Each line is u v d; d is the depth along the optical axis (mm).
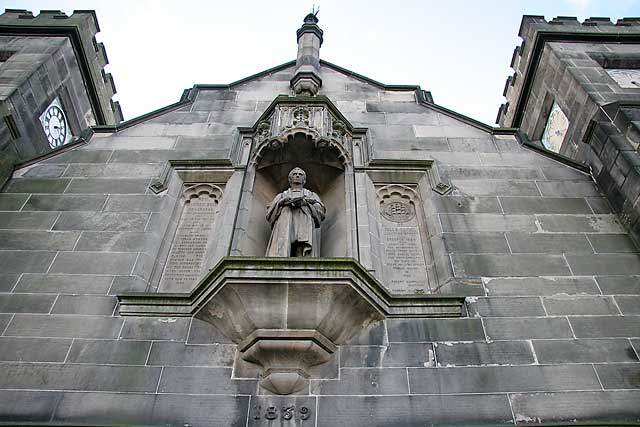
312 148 9383
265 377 6074
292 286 6379
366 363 6301
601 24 12695
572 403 5969
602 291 7270
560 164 9609
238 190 8742
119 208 8484
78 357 6336
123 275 7391
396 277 7879
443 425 5711
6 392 5973
